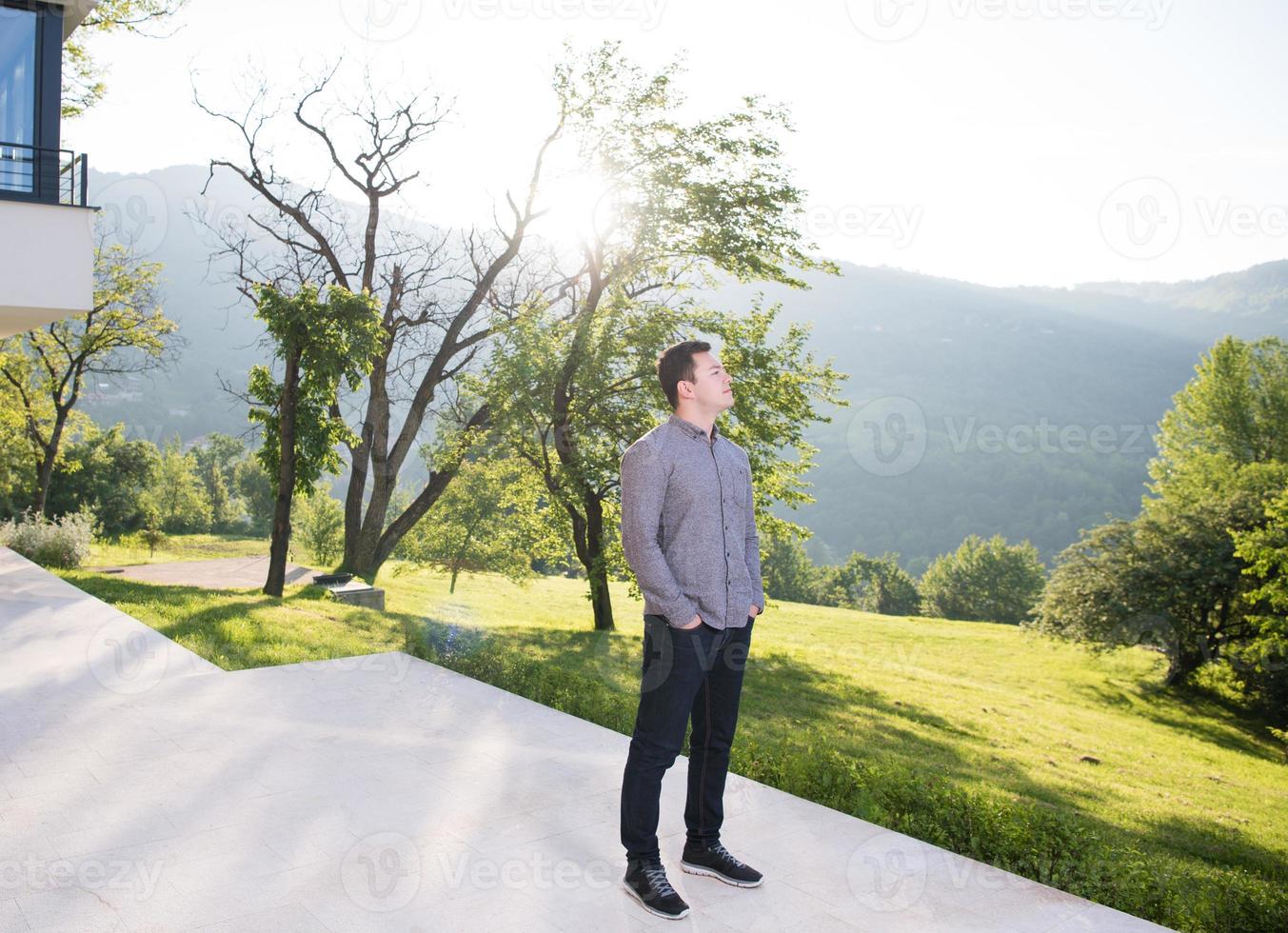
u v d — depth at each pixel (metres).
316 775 3.60
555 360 17.05
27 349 25.03
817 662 20.42
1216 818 10.95
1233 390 20.92
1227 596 20.95
